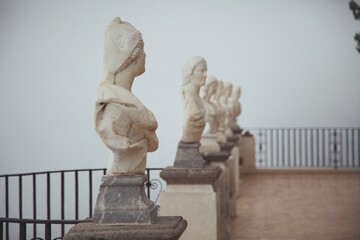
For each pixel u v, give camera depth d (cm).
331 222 953
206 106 839
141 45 395
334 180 1509
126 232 370
